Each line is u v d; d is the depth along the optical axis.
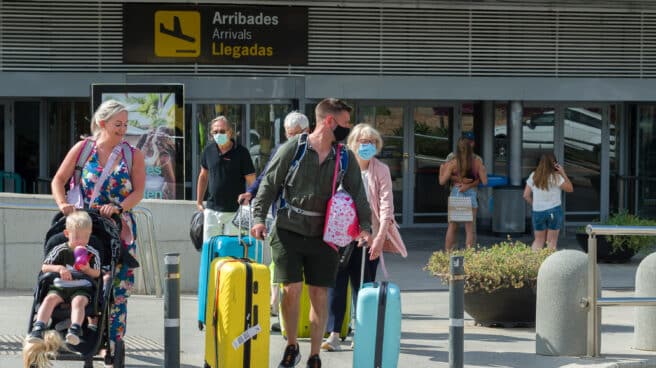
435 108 34.38
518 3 31.17
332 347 13.86
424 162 34.47
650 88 32.38
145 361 13.09
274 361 13.17
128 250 11.81
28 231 19.36
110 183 11.70
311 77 30.52
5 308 17.03
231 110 30.56
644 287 14.64
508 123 33.09
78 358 10.52
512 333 15.88
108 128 11.72
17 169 32.41
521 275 15.81
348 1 30.34
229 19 30.02
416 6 30.73
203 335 15.05
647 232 13.50
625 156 35.00
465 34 31.41
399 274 23.42
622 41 32.25
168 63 29.91
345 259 13.29
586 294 13.91
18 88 29.44
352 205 11.68
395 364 11.58
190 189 30.67
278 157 11.78
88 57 29.77
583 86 31.98
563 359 13.72
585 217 35.00
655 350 14.50
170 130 25.95
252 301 11.09
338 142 12.02
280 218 11.80
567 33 31.94
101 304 10.88
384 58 31.03
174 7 29.83
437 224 34.59
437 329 16.20
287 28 30.38
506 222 32.09
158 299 18.67
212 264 11.80
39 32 29.58
